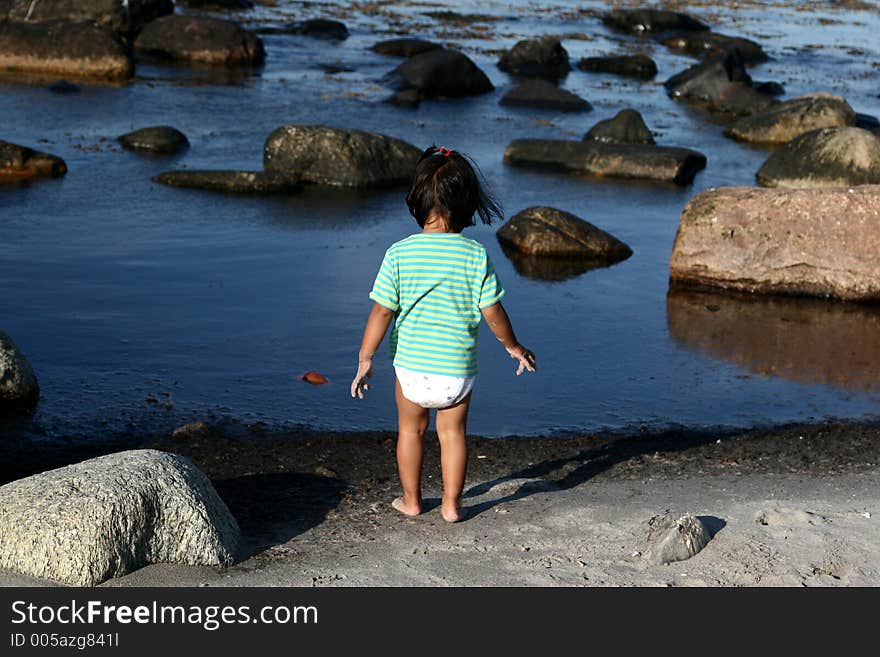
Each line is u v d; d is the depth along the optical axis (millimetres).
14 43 21828
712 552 4844
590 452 6719
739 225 10359
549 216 11891
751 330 9414
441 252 4852
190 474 4871
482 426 7238
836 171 15539
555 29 31312
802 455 6637
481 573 4680
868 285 10047
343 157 14758
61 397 7441
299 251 11391
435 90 22031
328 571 4703
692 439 7016
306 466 6348
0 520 4535
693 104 22641
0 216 12117
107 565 4473
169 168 14922
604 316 9719
